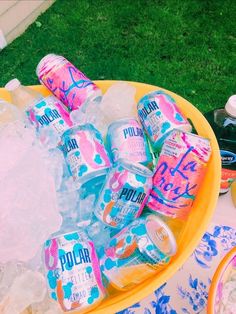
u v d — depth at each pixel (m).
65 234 0.70
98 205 0.74
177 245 0.74
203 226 0.73
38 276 0.67
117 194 0.71
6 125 0.80
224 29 2.17
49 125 0.84
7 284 0.68
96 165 0.76
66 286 0.66
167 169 0.75
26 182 0.69
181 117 0.83
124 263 0.67
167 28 2.19
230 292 0.72
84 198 0.78
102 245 0.75
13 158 0.72
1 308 0.64
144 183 0.72
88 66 2.04
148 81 1.96
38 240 0.68
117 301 0.69
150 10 2.28
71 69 0.91
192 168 0.74
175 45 2.11
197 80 1.96
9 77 2.04
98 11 2.30
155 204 0.76
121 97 0.89
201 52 2.07
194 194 0.76
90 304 0.66
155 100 0.84
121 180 0.71
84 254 0.68
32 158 0.73
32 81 2.01
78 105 0.90
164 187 0.75
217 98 1.88
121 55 2.09
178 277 0.84
